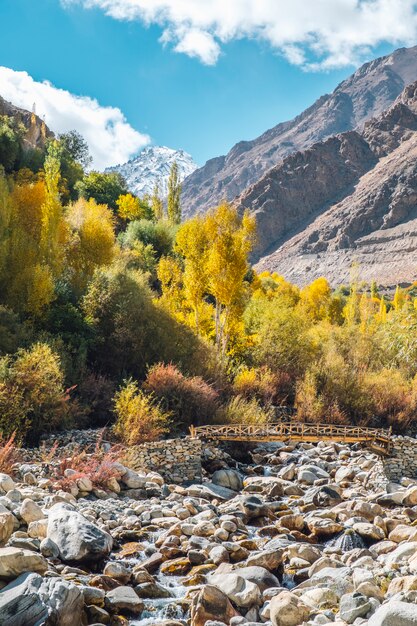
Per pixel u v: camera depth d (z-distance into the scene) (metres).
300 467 19.30
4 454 15.14
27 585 7.21
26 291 25.81
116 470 15.39
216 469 19.17
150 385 23.05
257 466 20.17
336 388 30.22
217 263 30.23
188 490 15.55
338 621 7.27
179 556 10.14
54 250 29.19
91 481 14.49
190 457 17.94
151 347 26.94
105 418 22.36
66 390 21.64
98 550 9.29
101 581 8.52
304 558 10.29
